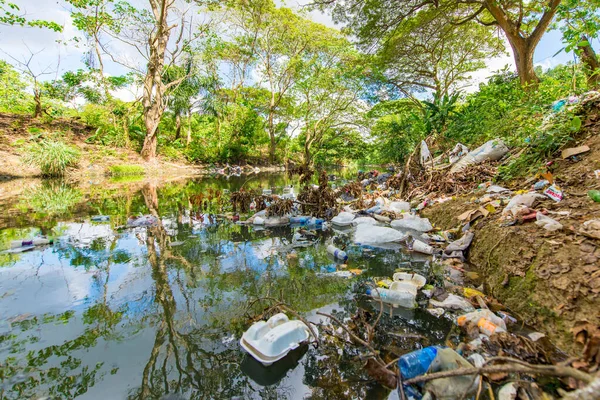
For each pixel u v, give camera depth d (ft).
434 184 16.81
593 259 5.43
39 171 38.40
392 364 4.63
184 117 76.69
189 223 14.85
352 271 8.59
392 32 38.78
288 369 4.72
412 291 6.89
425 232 12.23
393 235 11.50
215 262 9.38
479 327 5.37
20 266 9.03
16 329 5.80
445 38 44.32
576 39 12.47
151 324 5.98
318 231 13.32
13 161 37.81
